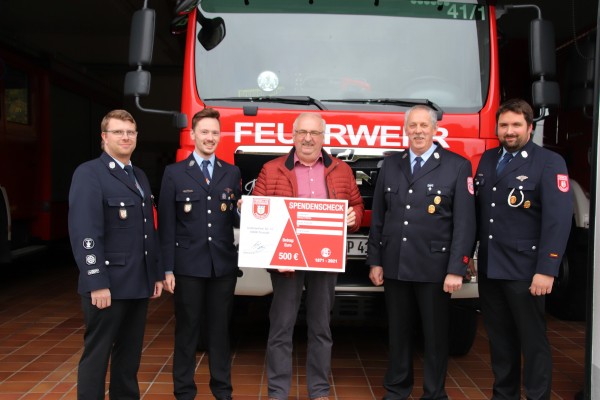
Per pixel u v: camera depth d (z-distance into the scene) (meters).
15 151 7.54
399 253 3.84
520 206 3.67
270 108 4.42
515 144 3.69
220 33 4.56
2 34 7.20
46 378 4.52
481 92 4.52
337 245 3.73
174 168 3.87
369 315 4.40
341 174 3.91
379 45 4.58
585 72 4.93
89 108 9.82
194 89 4.49
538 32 4.31
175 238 3.85
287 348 3.88
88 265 3.23
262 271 4.27
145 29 4.12
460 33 4.59
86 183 3.29
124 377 3.62
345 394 4.28
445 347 3.89
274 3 4.60
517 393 3.92
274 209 3.72
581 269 6.25
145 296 3.47
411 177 3.86
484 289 3.90
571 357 5.22
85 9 10.81
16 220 7.88
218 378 3.93
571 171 5.84
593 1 5.61
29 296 7.30
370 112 4.41
